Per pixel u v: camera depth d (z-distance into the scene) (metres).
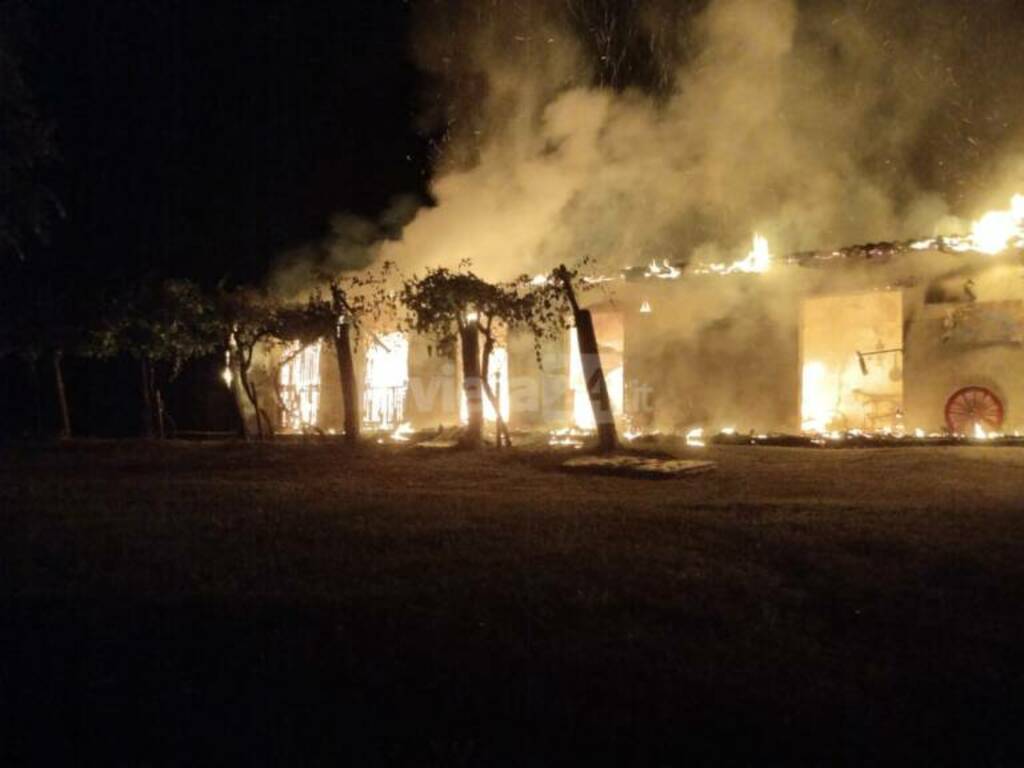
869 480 11.00
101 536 8.44
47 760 4.45
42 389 22.20
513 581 6.70
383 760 4.33
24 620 6.05
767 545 7.59
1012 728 4.58
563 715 4.65
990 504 9.28
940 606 6.14
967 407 14.90
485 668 5.17
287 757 4.37
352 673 5.15
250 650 5.49
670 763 4.30
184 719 4.73
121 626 5.90
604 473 12.01
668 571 6.91
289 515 9.38
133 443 16.81
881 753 4.35
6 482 12.08
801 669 5.21
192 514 9.53
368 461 13.60
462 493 10.74
